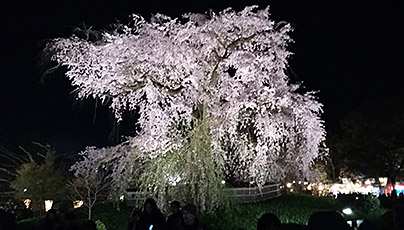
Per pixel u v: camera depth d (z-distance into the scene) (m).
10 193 32.34
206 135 16.66
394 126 38.31
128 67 16.47
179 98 16.50
